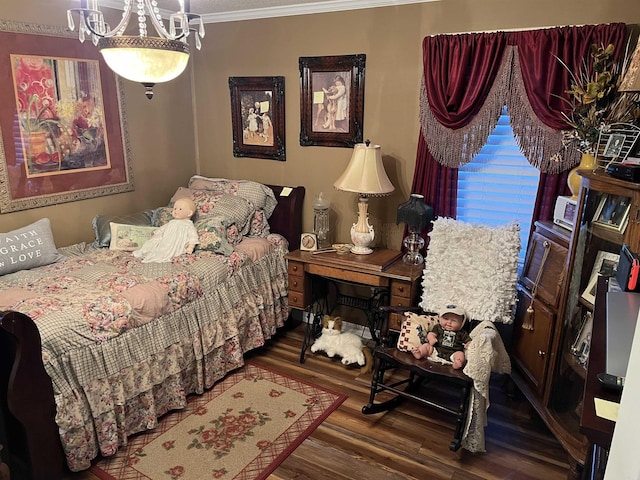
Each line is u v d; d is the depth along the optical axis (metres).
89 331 2.22
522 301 2.78
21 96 2.88
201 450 2.44
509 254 2.74
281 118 3.68
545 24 2.67
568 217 2.50
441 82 2.91
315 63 3.42
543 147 2.74
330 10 3.28
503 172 3.00
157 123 3.82
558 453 2.46
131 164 3.66
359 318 3.72
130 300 2.42
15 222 2.96
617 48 2.44
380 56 3.18
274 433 2.58
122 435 2.39
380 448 2.47
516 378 2.78
